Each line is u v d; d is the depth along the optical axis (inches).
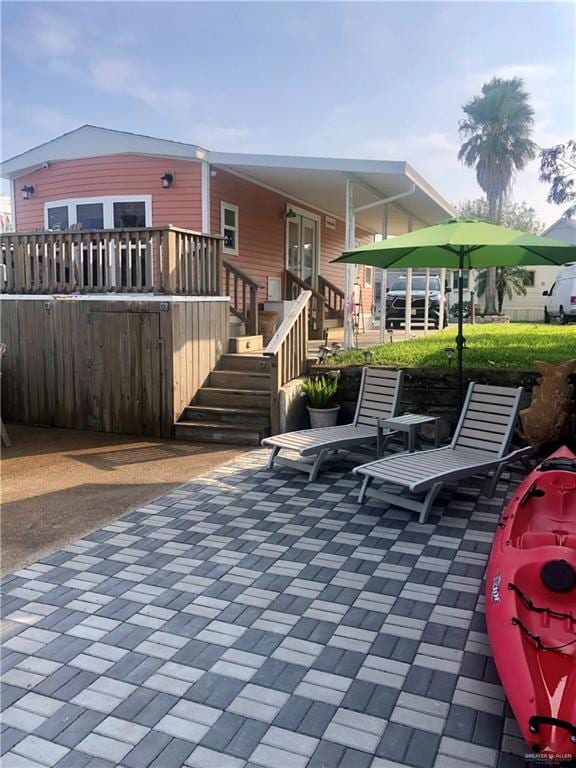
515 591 120.3
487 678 122.7
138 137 466.0
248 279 436.1
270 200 550.6
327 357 384.2
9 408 388.5
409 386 327.3
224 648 134.3
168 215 475.2
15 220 545.6
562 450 195.0
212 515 215.9
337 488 245.6
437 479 205.6
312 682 122.3
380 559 178.5
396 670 125.7
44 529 204.8
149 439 338.3
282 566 174.4
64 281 365.7
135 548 187.9
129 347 345.7
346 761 101.7
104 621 145.9
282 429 320.5
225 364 381.4
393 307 746.2
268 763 101.5
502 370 313.6
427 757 102.3
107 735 108.6
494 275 1237.7
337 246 718.5
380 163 412.8
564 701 95.7
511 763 100.7
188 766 101.3
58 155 500.7
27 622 145.8
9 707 116.3
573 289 855.1
